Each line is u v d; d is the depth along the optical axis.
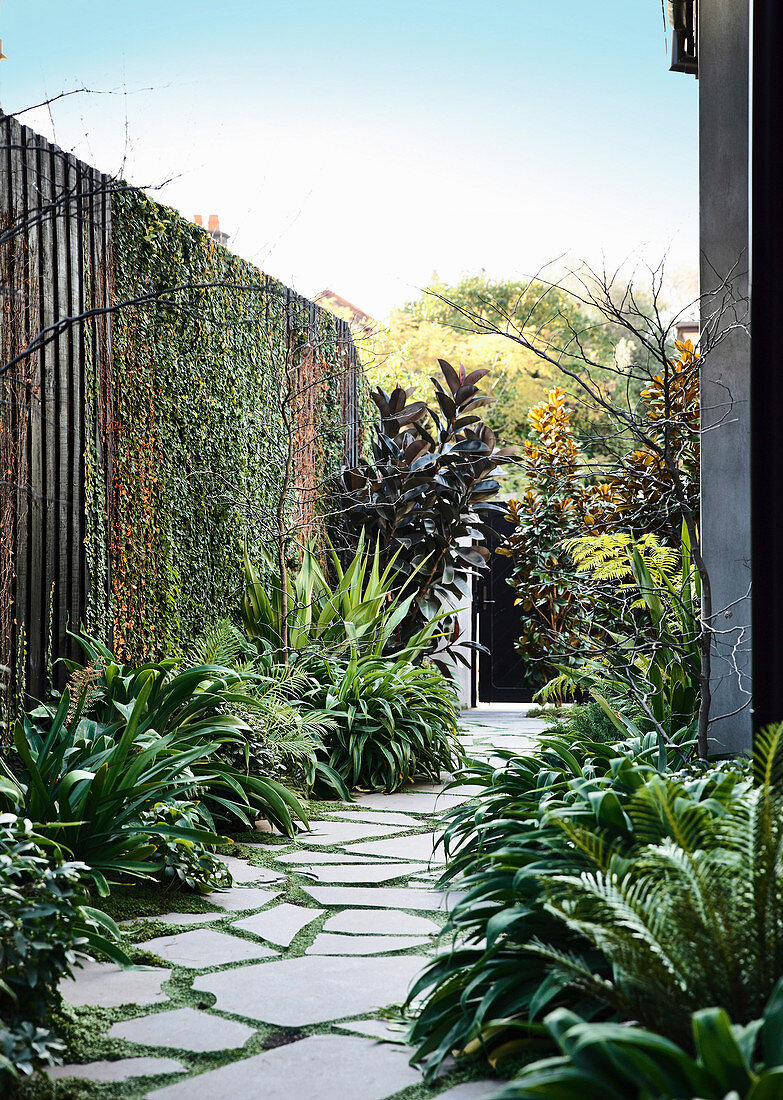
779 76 3.08
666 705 4.46
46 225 4.26
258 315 6.59
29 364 4.13
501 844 2.93
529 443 8.54
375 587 7.16
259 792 4.60
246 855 4.16
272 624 6.32
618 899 1.80
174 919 3.26
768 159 3.10
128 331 4.96
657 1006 1.74
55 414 4.33
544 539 8.20
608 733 4.68
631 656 4.80
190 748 4.23
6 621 3.96
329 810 5.20
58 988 2.59
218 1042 2.25
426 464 8.08
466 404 8.62
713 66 4.33
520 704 10.61
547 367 15.29
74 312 4.49
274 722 5.04
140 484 5.08
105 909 3.28
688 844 1.94
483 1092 2.00
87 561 4.57
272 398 6.88
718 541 4.30
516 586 8.41
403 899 3.52
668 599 4.41
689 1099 1.39
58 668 4.35
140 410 5.07
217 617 5.96
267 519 6.70
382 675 6.05
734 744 4.07
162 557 5.29
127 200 4.96
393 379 13.31
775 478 3.08
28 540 4.15
